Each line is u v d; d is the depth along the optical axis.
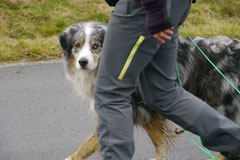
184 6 2.82
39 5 9.85
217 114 3.08
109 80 2.91
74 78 4.32
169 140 4.27
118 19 2.79
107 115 2.95
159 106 3.13
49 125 5.13
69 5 10.04
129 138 2.97
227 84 3.96
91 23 4.41
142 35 2.76
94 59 4.10
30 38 8.75
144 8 2.70
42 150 4.50
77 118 5.32
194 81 4.06
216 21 9.84
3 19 9.19
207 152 4.29
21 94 6.09
